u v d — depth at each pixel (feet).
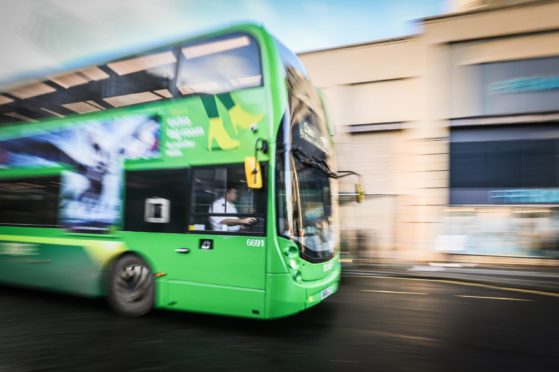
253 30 16.80
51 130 21.44
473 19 37.55
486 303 21.77
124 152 18.98
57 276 20.44
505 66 37.04
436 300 22.41
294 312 15.42
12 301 22.02
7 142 23.09
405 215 39.63
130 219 18.42
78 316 18.80
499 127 37.42
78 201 20.10
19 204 22.17
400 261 38.47
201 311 16.46
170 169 17.71
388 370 12.66
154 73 18.70
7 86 23.29
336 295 23.58
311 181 17.76
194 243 16.79
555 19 35.09
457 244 37.96
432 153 38.83
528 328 17.21
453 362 13.34
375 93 41.24
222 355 13.87
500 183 37.35
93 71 20.36
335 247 19.72
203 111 17.22
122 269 18.60
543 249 35.55
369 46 41.32
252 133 16.12
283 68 16.71
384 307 20.72
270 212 15.51
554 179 35.73
